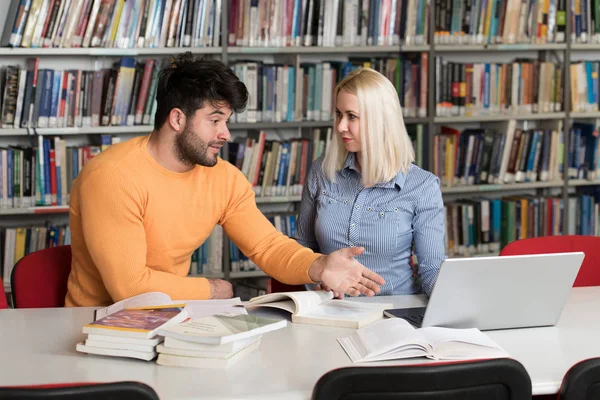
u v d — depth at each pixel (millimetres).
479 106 4281
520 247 2654
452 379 1503
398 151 2504
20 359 1809
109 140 3807
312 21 3988
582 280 2682
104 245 2189
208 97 2195
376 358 1773
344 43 4035
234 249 4051
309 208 2705
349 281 2205
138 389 1420
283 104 3992
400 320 1979
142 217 2283
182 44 3840
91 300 2369
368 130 2465
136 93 3803
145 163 2285
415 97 4176
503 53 4559
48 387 1380
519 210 4379
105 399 1404
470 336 1898
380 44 4078
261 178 4023
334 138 2598
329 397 1489
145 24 3777
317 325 2068
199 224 2398
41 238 3795
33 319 2129
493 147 4340
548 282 1987
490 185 4328
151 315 1912
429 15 4133
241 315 1934
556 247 2682
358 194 2574
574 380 1571
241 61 4051
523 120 4605
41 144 3717
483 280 1936
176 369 1740
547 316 2049
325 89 4035
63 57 3938
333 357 1816
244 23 3906
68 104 3738
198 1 3826
